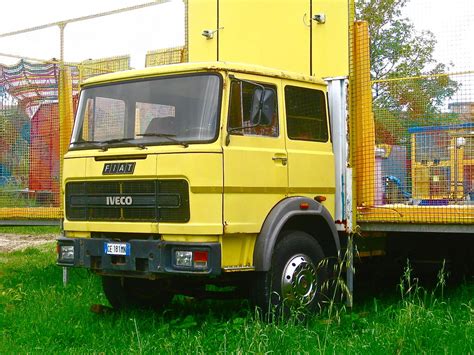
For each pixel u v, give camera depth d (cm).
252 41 940
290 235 761
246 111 728
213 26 974
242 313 793
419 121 821
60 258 783
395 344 601
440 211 800
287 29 912
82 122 795
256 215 727
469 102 791
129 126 755
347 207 826
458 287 948
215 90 710
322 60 880
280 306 734
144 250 710
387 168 835
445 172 804
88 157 767
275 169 750
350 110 848
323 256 788
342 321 728
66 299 902
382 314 759
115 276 792
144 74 757
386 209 832
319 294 778
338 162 838
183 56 1003
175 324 745
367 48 849
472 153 789
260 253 721
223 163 695
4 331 732
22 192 1085
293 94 793
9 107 1106
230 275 785
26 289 990
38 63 1086
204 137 700
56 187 1055
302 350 599
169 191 705
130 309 841
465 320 693
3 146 1108
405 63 835
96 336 707
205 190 688
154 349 639
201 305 888
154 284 848
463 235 951
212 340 658
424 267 956
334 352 597
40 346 669
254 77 747
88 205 767
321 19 880
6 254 1530
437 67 812
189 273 685
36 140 1080
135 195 727
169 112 730
